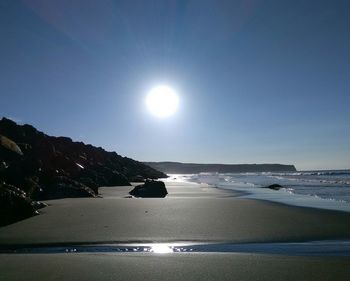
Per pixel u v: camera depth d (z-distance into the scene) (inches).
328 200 1109.1
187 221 631.8
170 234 527.2
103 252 433.4
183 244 477.4
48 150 1476.4
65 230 547.8
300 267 351.9
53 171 1105.4
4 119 1694.1
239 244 477.7
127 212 727.1
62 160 1477.6
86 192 1043.3
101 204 852.0
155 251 442.3
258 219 661.9
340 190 1641.2
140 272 336.8
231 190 1624.0
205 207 823.7
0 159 1064.2
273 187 1812.3
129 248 456.4
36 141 1664.6
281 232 548.7
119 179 1833.2
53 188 1008.2
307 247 460.1
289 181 2679.6
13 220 609.9
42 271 339.0
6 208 608.1
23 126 1835.6
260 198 1170.6
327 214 735.1
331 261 374.6
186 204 872.9
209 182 2650.1
